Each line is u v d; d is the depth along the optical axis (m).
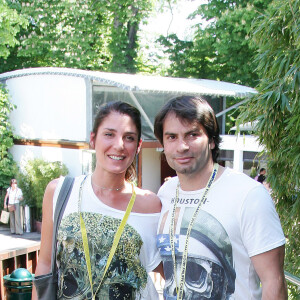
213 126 2.18
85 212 2.32
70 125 13.20
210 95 13.80
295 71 3.42
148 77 14.48
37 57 21.45
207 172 2.18
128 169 2.51
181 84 13.44
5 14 15.38
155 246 2.35
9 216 12.98
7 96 14.50
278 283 1.94
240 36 16.31
